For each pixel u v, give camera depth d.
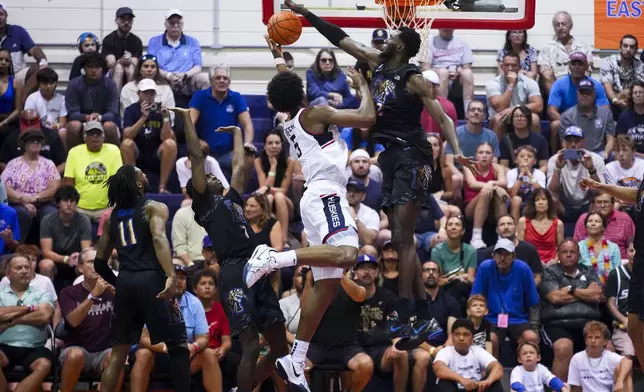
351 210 11.70
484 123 14.32
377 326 10.73
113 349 8.60
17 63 14.99
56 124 13.65
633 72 14.85
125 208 8.70
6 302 10.66
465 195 12.79
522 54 15.00
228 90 13.42
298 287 10.84
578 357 10.78
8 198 12.38
